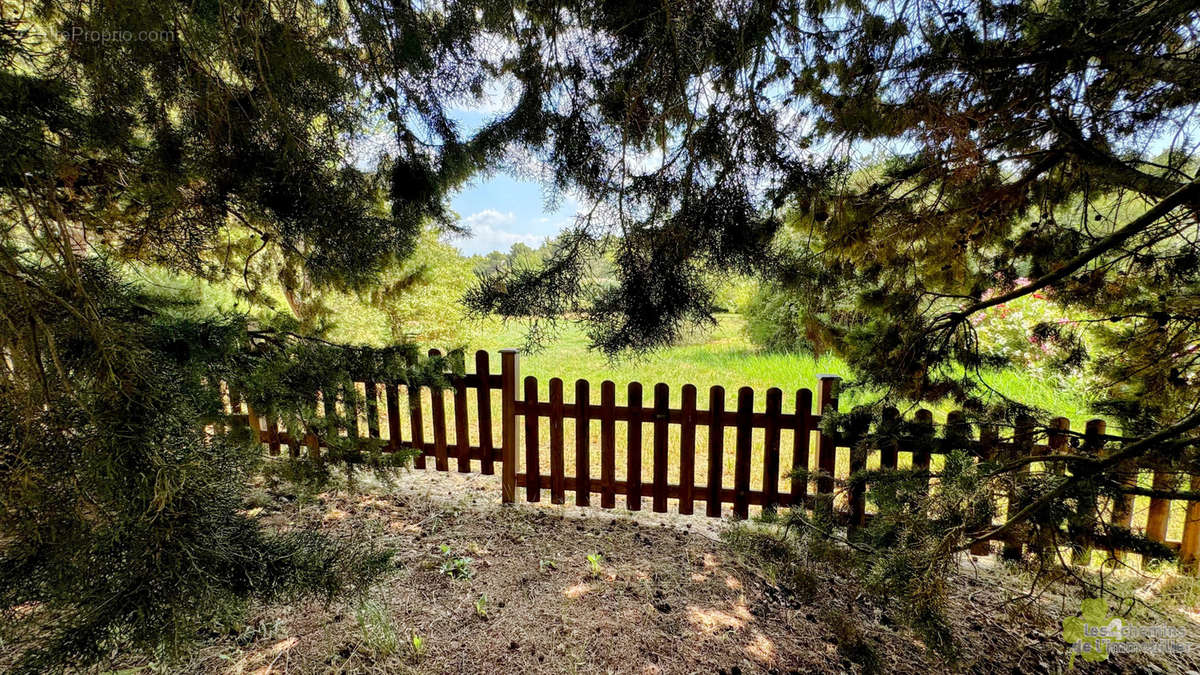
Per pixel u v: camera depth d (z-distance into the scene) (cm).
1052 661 197
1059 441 238
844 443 273
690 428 315
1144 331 188
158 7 124
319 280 240
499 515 321
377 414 296
